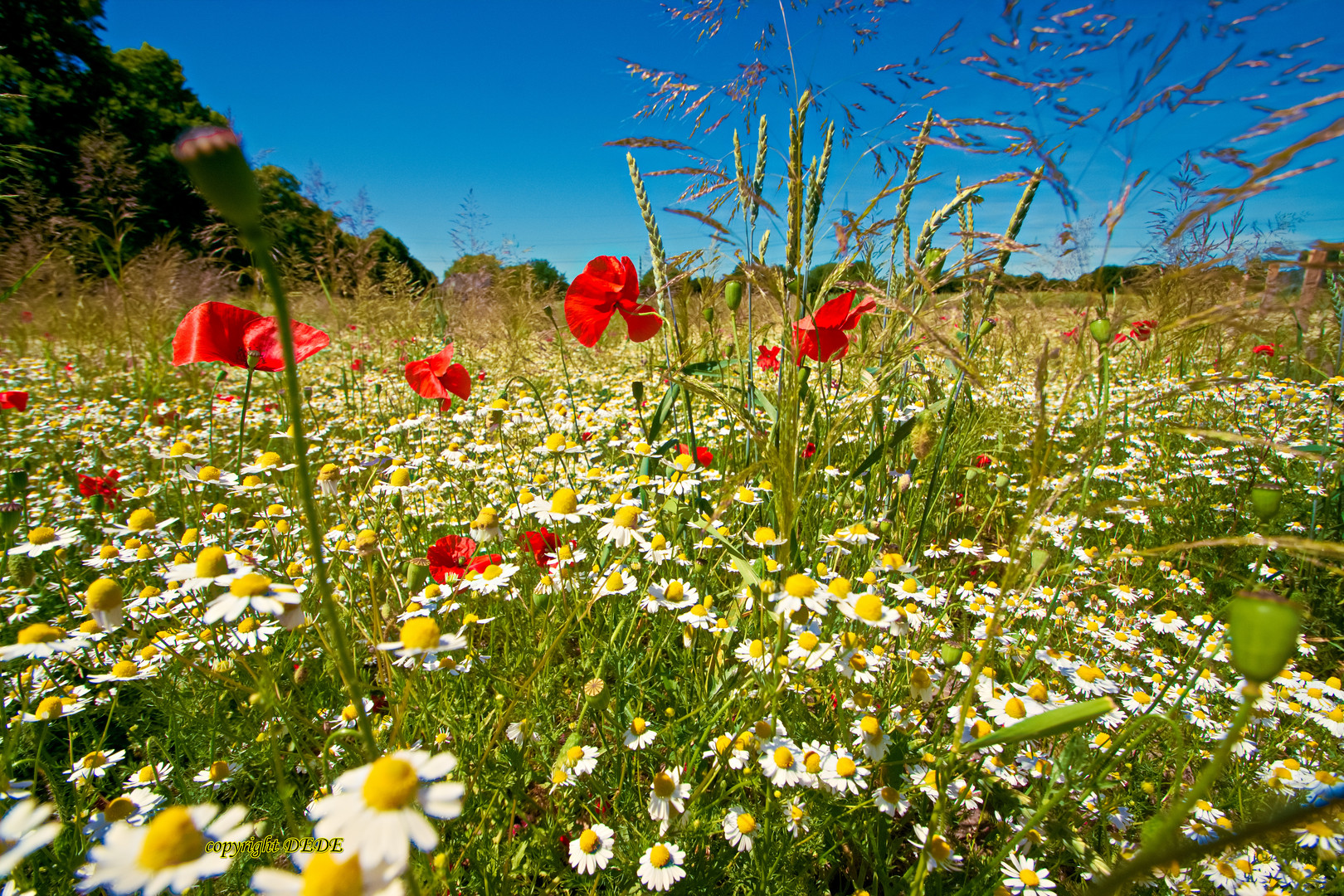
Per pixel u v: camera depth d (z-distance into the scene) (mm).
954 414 3721
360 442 4246
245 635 1770
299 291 7035
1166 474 3725
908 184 1884
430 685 1756
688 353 2686
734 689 1756
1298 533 2939
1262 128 951
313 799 1463
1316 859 1508
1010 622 2113
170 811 832
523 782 1683
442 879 1227
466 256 7453
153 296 6457
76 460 3990
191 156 519
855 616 1509
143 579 2221
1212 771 685
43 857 1408
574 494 1990
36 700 1848
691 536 2592
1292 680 2027
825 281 1938
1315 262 1000
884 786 1547
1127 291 1579
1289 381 4609
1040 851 1568
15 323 6332
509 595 2121
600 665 1813
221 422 4668
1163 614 2426
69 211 6180
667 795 1503
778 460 1497
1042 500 1143
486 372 6355
